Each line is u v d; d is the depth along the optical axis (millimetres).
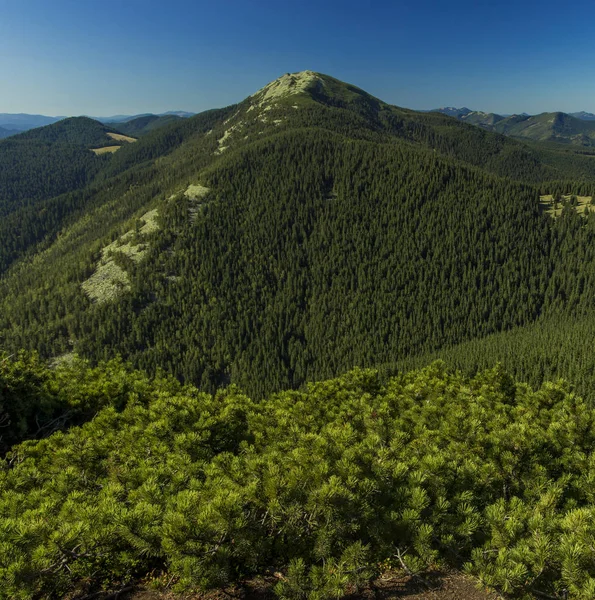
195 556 8250
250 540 9086
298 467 10539
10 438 18906
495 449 13250
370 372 24156
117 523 8227
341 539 9953
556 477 13070
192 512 8562
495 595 9586
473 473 11852
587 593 7410
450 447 14211
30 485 12438
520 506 10281
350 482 9625
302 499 9641
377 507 10023
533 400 19344
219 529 8320
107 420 16375
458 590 10023
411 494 10234
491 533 10078
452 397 20078
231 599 9789
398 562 11039
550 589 8742
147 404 19781
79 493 10023
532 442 13367
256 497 9609
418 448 13477
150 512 8516
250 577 10422
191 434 13281
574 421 15047
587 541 8055
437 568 10758
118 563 9227
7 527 8242
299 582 8953
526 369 95375
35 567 7691
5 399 19578
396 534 9750
